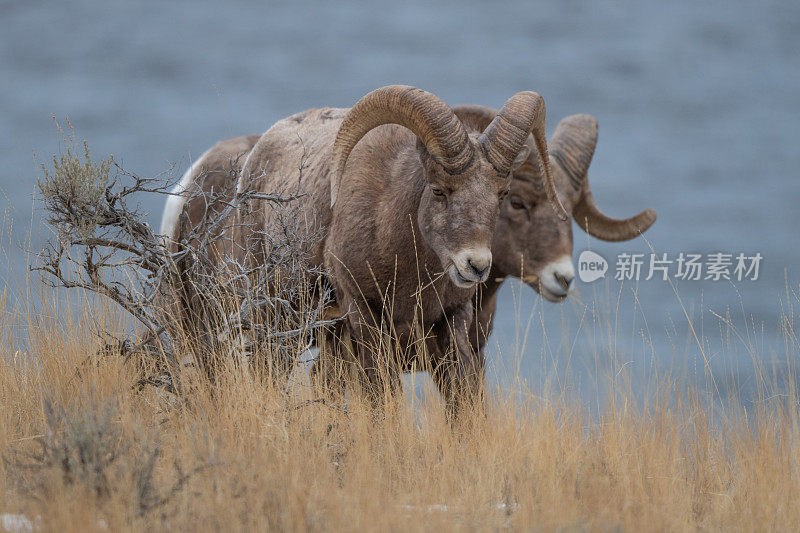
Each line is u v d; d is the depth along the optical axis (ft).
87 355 83.51
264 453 69.31
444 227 83.05
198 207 108.99
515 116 84.43
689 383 90.84
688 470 79.87
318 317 94.68
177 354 81.51
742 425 84.64
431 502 69.36
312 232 94.53
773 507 70.54
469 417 86.02
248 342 84.79
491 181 83.15
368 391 89.15
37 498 59.41
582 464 73.67
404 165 90.17
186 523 57.98
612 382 87.97
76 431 63.36
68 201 81.56
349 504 63.16
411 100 83.15
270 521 59.00
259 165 104.12
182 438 71.97
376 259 90.27
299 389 82.79
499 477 72.18
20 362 83.97
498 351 91.45
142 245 85.05
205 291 85.10
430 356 95.14
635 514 67.00
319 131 100.48
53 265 82.89
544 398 84.02
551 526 62.69
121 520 56.70
